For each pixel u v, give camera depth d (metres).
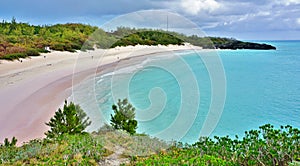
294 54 69.19
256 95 24.53
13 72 27.39
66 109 7.84
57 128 7.76
